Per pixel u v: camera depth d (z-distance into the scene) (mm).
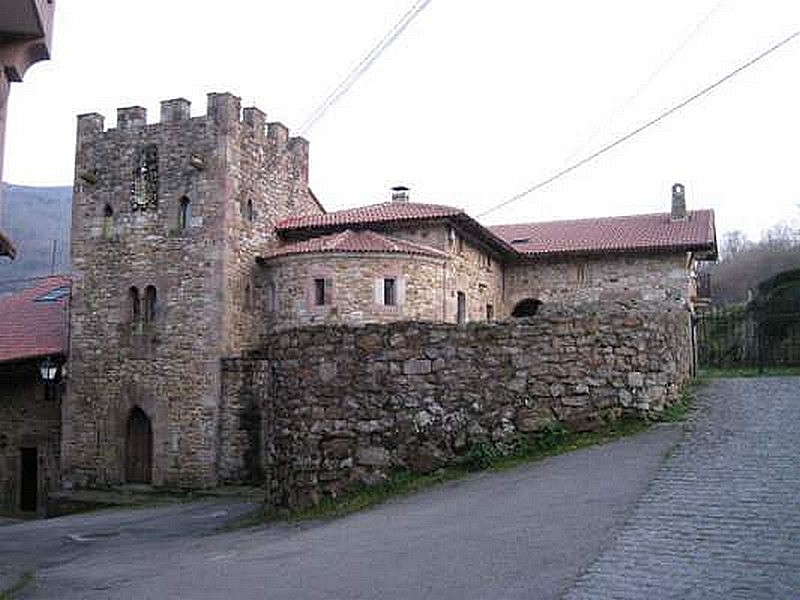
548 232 35375
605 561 7703
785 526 8234
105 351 26859
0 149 11148
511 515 9805
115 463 26172
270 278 26922
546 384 12906
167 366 25875
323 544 10234
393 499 12141
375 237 25844
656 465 10961
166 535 15328
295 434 13734
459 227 27359
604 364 13086
